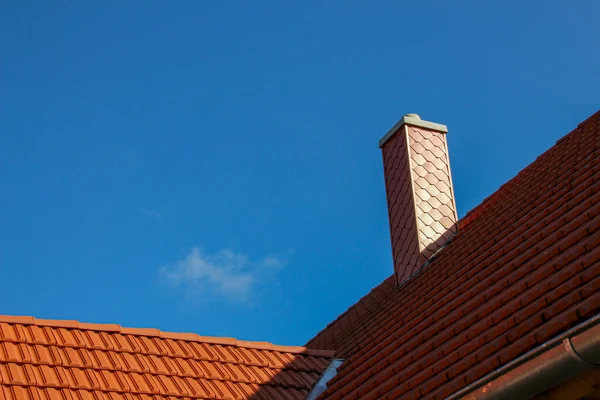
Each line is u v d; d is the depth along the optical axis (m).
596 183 6.42
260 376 7.40
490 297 5.88
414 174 9.78
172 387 6.80
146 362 7.11
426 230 9.45
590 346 3.83
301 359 7.95
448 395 4.79
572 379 4.22
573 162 7.83
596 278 4.50
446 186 9.88
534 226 6.70
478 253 7.60
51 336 7.02
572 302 4.47
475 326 5.39
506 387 4.29
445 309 6.54
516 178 9.50
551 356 4.03
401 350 6.44
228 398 6.81
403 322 7.46
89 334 7.33
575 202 6.43
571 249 5.38
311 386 7.43
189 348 7.64
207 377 7.12
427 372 5.37
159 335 7.69
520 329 4.68
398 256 9.75
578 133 8.88
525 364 4.18
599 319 3.77
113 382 6.57
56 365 6.55
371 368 6.68
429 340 6.17
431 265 8.96
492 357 4.66
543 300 4.79
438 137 10.23
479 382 4.44
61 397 6.12
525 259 6.04
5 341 6.69
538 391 4.23
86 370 6.65
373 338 7.81
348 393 6.66
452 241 9.24
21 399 5.91
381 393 5.86
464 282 6.99
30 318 7.16
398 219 9.91
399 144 10.21
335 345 9.42
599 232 5.18
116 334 7.50
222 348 7.84
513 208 8.15
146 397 6.52
